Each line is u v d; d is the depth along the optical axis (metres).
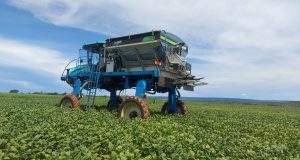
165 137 10.02
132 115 15.44
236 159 8.00
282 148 9.59
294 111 41.12
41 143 8.31
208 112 24.94
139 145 8.95
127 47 17.73
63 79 22.44
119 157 7.30
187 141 9.38
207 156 8.04
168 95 19.14
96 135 9.68
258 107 49.53
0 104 21.91
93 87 19.94
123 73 18.14
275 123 19.28
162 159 7.52
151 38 16.88
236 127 15.10
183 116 17.55
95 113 16.67
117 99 21.55
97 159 7.10
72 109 18.28
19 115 14.49
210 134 11.49
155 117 15.77
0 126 11.30
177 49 18.19
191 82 17.67
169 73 17.28
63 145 8.32
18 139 8.59
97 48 20.27
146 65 17.53
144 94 16.38
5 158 6.97
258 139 11.56
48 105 22.27
